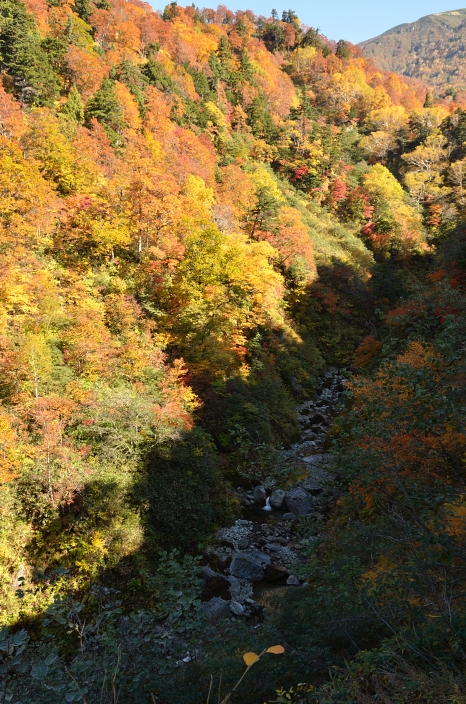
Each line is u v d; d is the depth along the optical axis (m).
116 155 42.56
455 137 86.50
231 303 31.72
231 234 41.12
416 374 5.44
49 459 15.77
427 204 76.81
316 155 75.31
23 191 27.86
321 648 6.20
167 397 21.39
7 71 46.25
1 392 18.09
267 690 5.93
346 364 44.34
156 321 27.67
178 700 5.27
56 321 22.77
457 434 5.52
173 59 80.75
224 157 62.09
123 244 30.86
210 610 14.02
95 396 19.39
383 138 94.62
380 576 5.80
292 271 45.84
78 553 15.20
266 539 18.92
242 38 109.50
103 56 63.34
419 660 4.44
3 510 14.74
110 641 5.00
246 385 28.59
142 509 17.12
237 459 23.20
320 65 119.12
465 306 8.17
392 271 51.28
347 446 6.74
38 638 12.34
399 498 6.35
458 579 5.32
